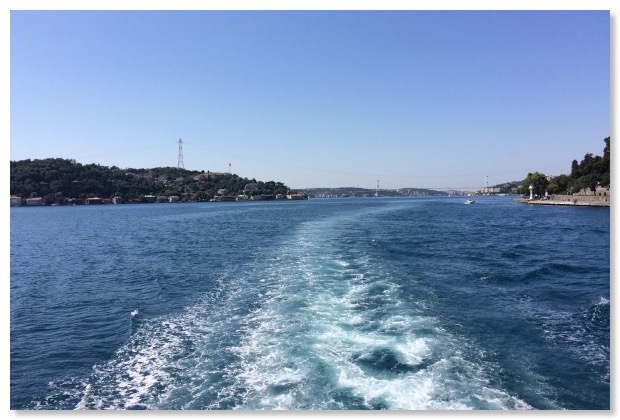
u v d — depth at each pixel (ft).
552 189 391.04
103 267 81.71
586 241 109.50
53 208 525.34
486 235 123.85
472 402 23.53
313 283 53.11
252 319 39.68
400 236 118.32
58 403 26.89
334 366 27.78
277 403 23.70
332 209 341.82
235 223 194.70
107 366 31.71
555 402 23.99
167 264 80.33
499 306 43.19
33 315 48.08
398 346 31.17
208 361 30.32
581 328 36.63
